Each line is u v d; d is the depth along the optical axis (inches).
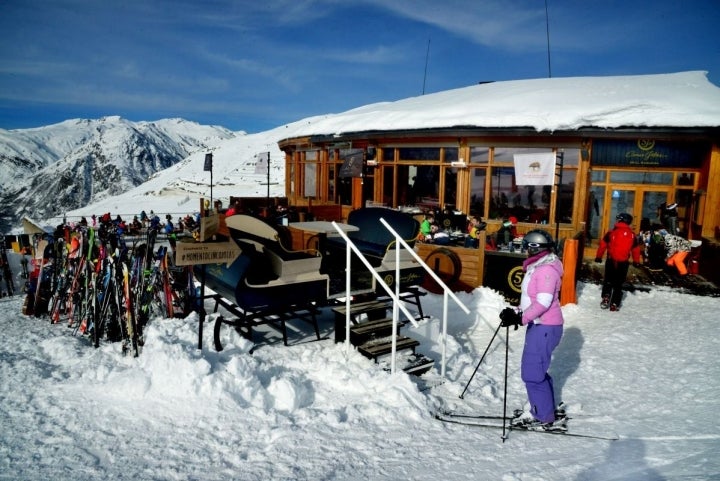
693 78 664.4
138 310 237.8
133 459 141.6
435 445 154.3
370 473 135.9
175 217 1694.1
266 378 196.5
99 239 261.9
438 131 552.7
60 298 295.3
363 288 258.1
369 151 644.7
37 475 132.4
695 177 506.3
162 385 182.9
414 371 211.2
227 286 225.5
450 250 378.0
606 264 331.9
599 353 251.1
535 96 606.5
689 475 127.2
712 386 202.4
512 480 131.5
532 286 164.7
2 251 428.8
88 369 199.6
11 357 218.5
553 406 169.2
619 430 165.9
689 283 398.9
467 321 319.3
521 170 477.4
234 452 146.5
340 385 197.2
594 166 537.0
